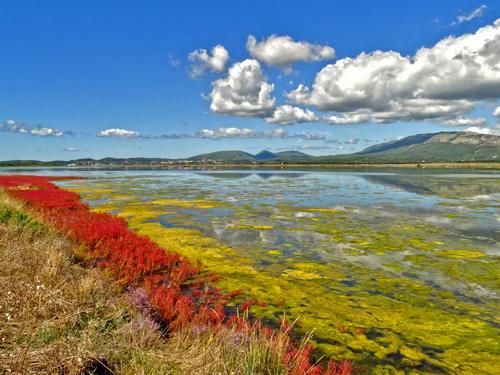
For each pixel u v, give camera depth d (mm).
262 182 74250
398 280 14070
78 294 7953
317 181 77500
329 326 10055
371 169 175875
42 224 15961
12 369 4730
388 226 25094
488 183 69500
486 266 15867
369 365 8203
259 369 6012
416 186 62094
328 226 25000
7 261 8672
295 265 15914
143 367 5434
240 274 14641
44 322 6043
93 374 5246
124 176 104688
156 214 29812
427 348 9008
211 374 5496
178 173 131125
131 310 8227
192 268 14758
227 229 23781
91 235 17250
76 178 89062
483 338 9547
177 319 8891
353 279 14148
